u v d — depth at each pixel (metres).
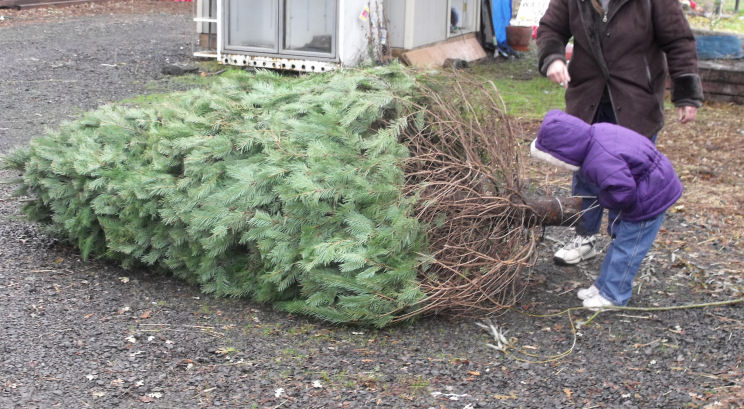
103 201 4.45
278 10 11.30
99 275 4.60
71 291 4.33
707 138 8.38
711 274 4.78
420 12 12.04
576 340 3.91
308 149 4.07
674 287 4.60
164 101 5.13
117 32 15.37
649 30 4.33
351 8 11.12
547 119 3.94
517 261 3.99
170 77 11.09
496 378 3.51
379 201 3.96
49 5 18.75
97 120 4.93
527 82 11.74
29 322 3.91
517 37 14.51
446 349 3.80
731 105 10.05
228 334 3.88
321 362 3.62
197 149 4.30
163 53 12.95
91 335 3.80
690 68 4.32
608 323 4.10
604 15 4.37
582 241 4.90
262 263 4.17
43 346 3.67
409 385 3.43
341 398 3.31
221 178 4.25
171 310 4.15
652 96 4.40
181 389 3.35
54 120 8.48
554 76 4.47
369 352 3.74
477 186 4.20
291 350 3.73
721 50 10.41
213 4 12.52
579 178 4.54
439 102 4.40
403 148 4.16
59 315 4.01
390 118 4.52
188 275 4.45
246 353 3.69
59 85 10.34
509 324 4.09
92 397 3.25
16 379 3.37
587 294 4.35
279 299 4.20
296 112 4.47
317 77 5.05
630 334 3.97
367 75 4.68
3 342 3.68
